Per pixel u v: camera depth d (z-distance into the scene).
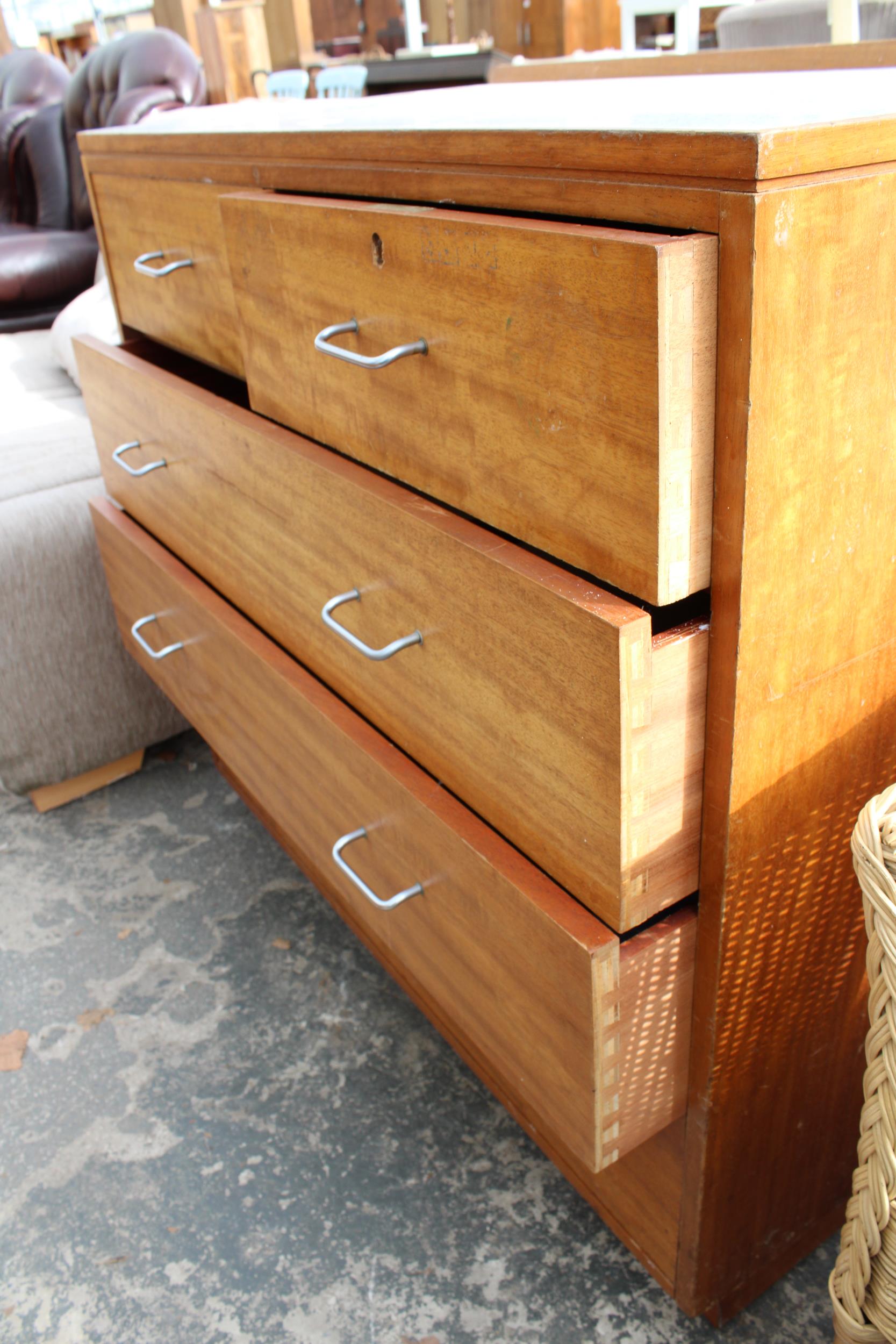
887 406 0.49
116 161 1.06
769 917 0.59
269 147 0.73
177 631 1.10
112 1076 1.06
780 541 0.48
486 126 0.52
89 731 1.46
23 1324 0.83
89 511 1.38
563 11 3.64
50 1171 0.96
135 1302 0.84
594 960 0.53
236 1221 0.90
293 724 0.86
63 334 1.75
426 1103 1.00
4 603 1.34
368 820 0.78
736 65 1.12
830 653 0.53
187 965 1.20
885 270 0.45
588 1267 0.84
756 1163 0.71
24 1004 1.16
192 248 0.94
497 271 0.50
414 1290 0.83
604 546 0.49
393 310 0.60
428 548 0.60
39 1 5.70
